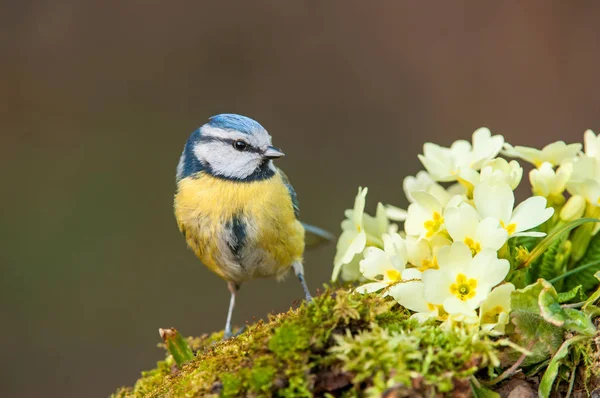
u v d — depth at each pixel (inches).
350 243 201.8
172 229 530.0
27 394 434.0
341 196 551.2
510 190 167.8
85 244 516.1
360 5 588.1
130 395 202.8
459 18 569.0
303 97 587.2
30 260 503.2
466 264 156.0
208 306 479.2
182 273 503.2
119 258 509.4
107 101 593.0
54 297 484.1
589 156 189.8
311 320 151.6
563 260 184.2
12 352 453.4
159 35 601.6
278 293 479.2
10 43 590.6
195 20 602.9
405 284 162.2
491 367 148.6
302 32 595.2
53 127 579.8
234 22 601.0
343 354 142.9
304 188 556.1
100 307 478.9
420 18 579.2
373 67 580.7
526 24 553.6
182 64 597.9
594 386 154.9
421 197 176.1
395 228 215.8
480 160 188.4
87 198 542.0
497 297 154.6
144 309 478.6
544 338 153.7
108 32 599.2
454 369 141.5
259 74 593.6
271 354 149.5
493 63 559.2
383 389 134.9
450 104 561.6
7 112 579.8
